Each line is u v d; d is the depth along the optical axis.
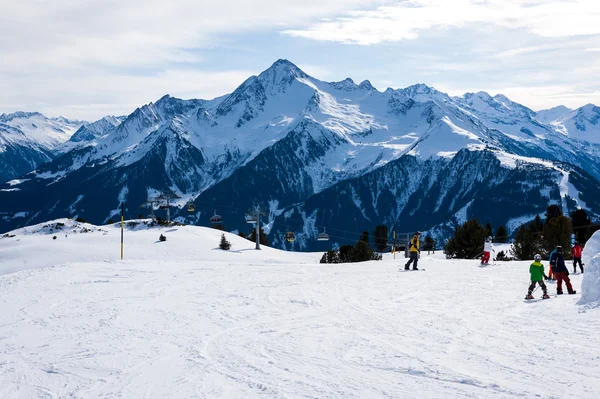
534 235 58.25
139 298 25.11
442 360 13.91
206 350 15.82
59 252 73.38
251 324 19.17
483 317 19.16
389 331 17.48
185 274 33.53
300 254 89.25
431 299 23.36
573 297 22.03
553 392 11.22
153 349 16.14
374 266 38.44
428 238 113.19
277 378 12.95
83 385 13.16
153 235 84.50
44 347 16.88
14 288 28.66
